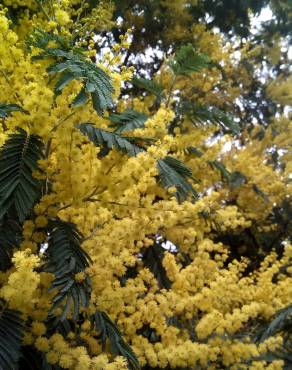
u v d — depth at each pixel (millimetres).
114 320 2754
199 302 3205
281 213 6215
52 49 2104
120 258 2537
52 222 2318
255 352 3098
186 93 5812
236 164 5402
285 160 6215
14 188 2018
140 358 2738
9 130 2291
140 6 5809
